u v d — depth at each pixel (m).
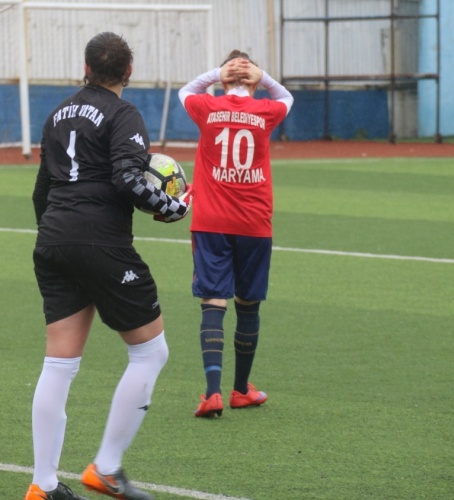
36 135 59.38
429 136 73.56
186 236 30.95
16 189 41.00
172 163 11.41
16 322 20.20
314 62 70.38
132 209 11.04
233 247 14.50
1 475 12.09
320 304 21.88
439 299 22.47
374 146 65.75
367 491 11.57
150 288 10.99
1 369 16.83
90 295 10.89
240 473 12.14
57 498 10.89
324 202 38.59
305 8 69.81
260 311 21.14
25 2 53.34
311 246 29.25
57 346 10.93
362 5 70.88
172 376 16.58
